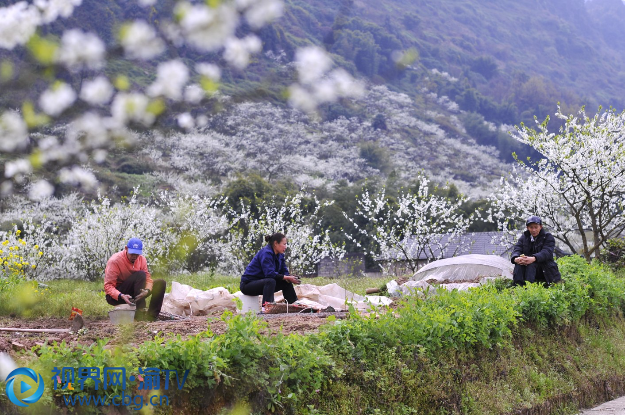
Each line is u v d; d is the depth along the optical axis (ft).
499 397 19.65
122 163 105.19
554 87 436.35
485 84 409.69
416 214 70.69
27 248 63.46
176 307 27.07
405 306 20.42
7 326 20.79
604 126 56.03
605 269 46.06
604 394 25.95
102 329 18.89
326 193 174.40
